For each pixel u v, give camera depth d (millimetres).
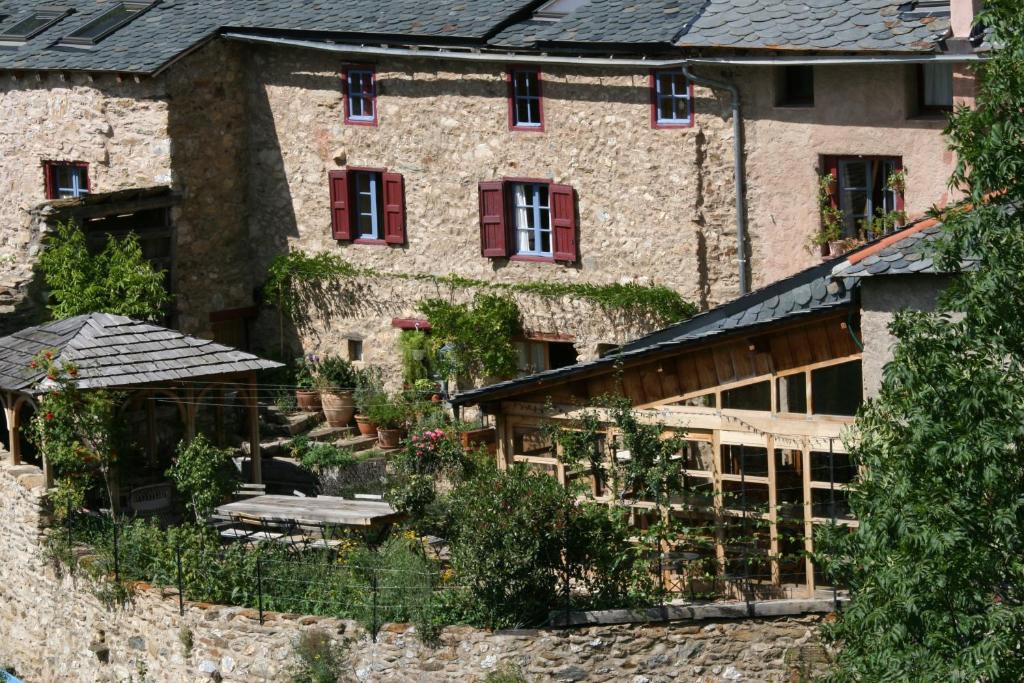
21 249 31500
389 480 27953
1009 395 16906
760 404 24719
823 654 21750
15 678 26281
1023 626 16891
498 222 31359
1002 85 17312
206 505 26078
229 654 23734
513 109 30953
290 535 25219
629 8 29875
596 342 30625
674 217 29609
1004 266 17016
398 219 32438
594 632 22156
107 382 26422
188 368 27188
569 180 30562
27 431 27672
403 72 31891
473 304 31734
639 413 23531
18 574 26984
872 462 17922
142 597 24656
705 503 23219
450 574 23250
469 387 31922
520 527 22281
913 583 17000
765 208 28875
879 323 21359
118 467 26969
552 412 24281
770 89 28422
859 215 28500
